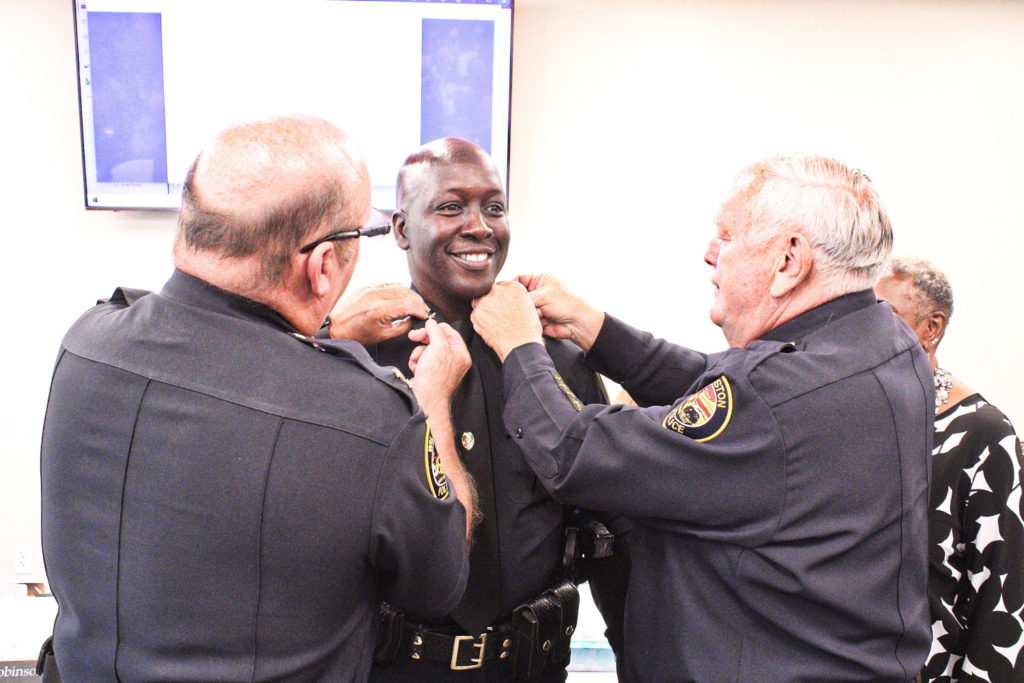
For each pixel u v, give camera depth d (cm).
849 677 96
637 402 136
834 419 94
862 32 279
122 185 269
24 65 268
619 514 103
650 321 294
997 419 131
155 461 75
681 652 102
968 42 280
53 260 277
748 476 95
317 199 79
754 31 279
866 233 97
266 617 76
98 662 78
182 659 75
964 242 290
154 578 75
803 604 96
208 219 77
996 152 286
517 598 117
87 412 78
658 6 277
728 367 99
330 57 267
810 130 284
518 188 285
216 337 78
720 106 282
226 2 262
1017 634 123
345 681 82
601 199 287
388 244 282
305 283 83
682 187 286
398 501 79
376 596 87
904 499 98
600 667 238
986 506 128
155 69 263
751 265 101
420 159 120
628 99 281
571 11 276
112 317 84
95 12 259
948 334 295
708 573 101
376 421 79
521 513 118
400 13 265
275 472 75
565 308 128
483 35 267
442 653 112
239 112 268
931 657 135
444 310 125
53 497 81
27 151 272
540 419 106
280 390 77
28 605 263
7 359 279
